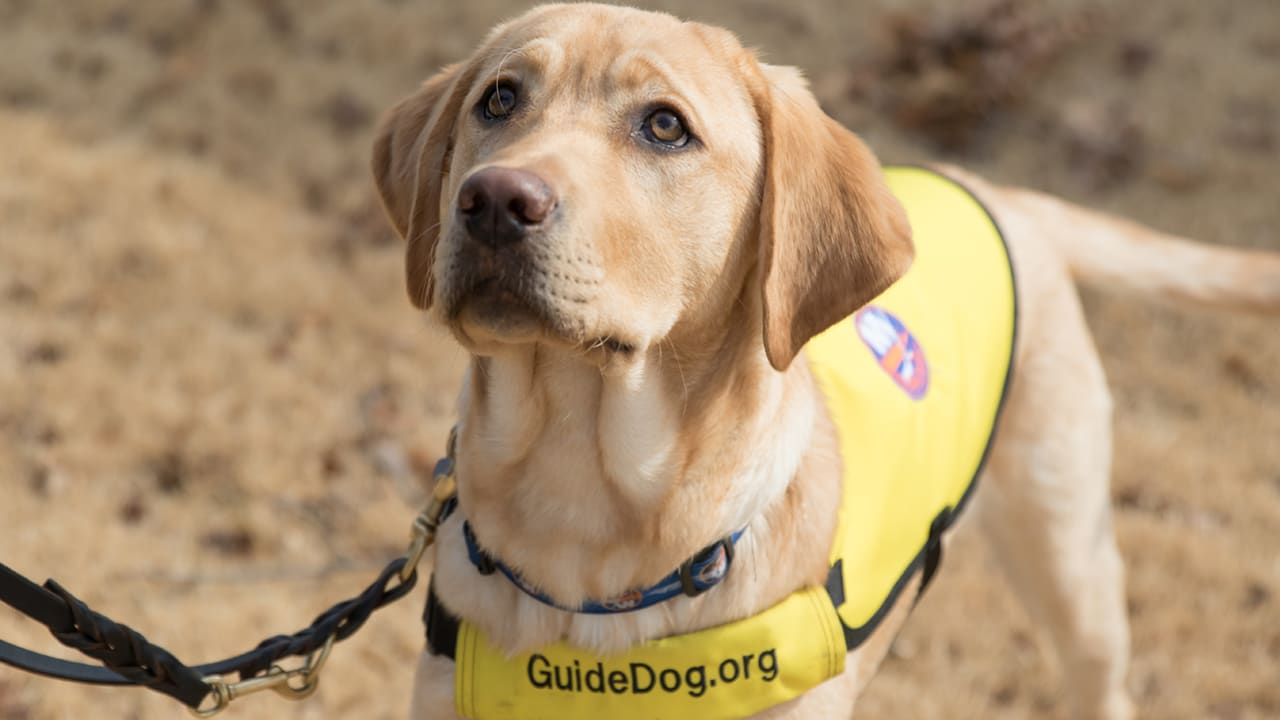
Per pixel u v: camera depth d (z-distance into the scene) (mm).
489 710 2371
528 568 2312
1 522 4113
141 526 4230
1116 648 3557
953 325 3020
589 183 2100
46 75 6723
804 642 2371
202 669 2311
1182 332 5785
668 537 2283
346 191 6195
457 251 2062
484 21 7539
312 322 5273
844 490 2543
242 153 6355
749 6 7750
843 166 2412
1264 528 4723
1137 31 7859
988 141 6863
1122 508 4777
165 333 5059
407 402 4938
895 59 7285
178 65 6938
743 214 2326
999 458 3320
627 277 2158
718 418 2312
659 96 2229
